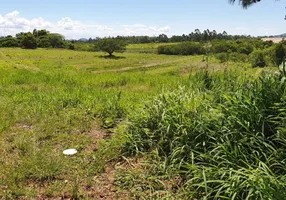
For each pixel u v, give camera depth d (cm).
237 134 253
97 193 239
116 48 6544
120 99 543
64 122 422
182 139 285
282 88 281
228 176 215
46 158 291
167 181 251
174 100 355
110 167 287
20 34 8112
